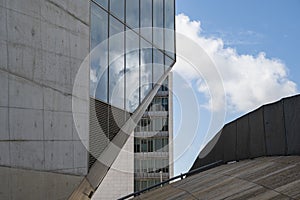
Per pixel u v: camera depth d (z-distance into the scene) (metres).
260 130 11.25
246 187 7.95
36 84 10.10
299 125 8.66
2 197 8.99
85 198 13.47
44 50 10.41
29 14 9.93
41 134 10.23
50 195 10.52
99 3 13.10
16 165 9.41
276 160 9.57
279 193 6.68
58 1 10.98
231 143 14.43
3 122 9.09
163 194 11.38
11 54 9.34
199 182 10.98
